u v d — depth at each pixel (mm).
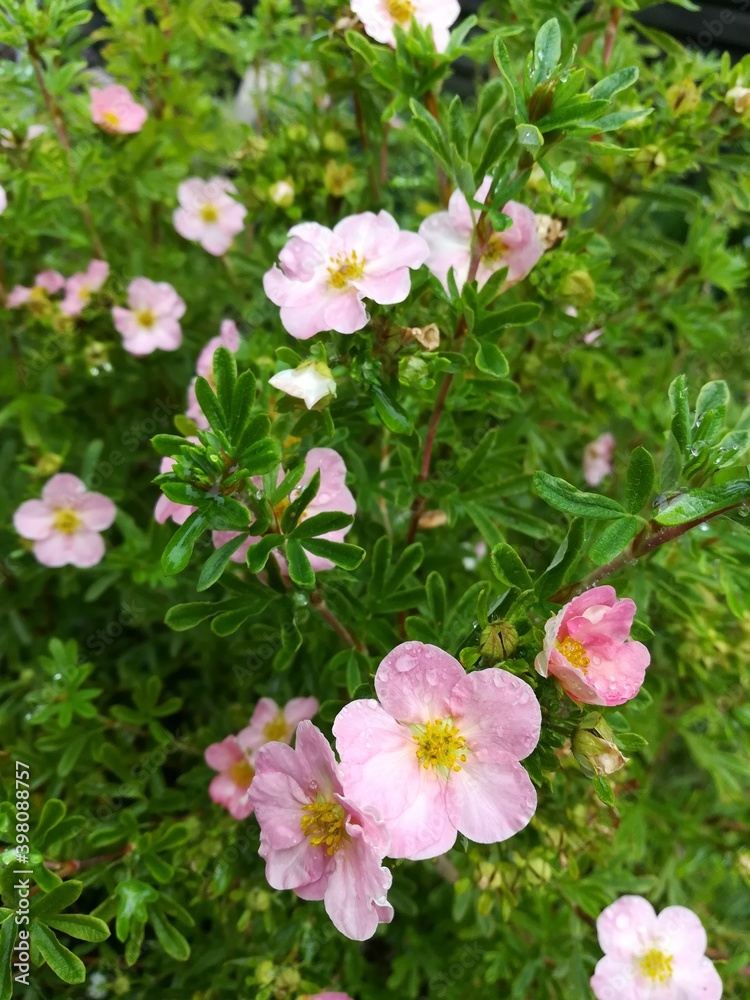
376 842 120
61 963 145
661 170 212
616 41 247
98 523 245
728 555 177
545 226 193
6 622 271
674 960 180
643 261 262
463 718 131
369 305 157
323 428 157
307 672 224
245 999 195
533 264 178
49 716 210
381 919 126
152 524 242
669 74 240
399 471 198
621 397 261
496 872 177
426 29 180
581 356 252
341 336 156
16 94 254
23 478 272
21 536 244
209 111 298
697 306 253
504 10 243
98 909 181
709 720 242
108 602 295
